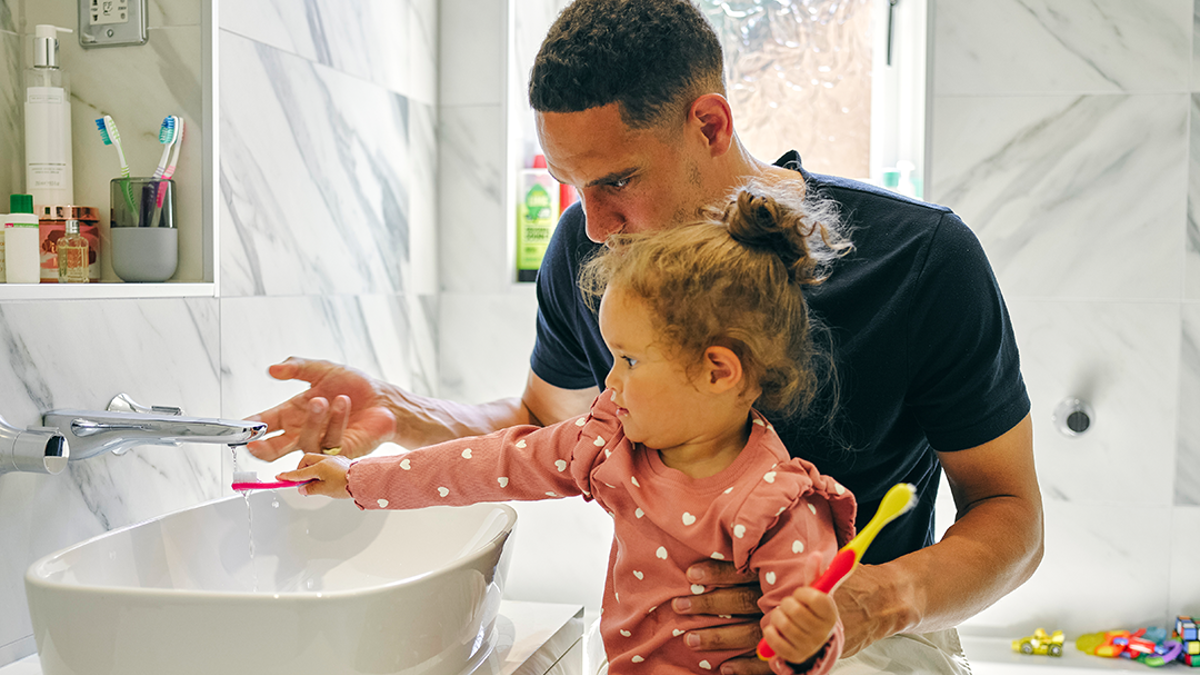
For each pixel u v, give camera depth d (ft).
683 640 2.87
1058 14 6.41
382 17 6.38
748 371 2.83
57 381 3.75
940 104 6.58
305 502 4.16
